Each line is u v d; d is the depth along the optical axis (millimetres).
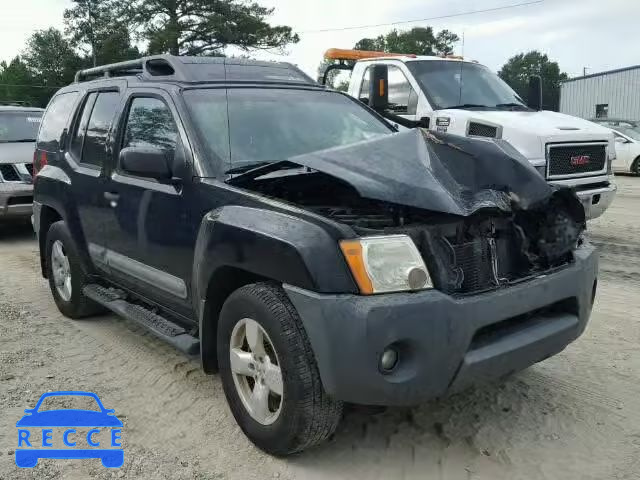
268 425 3246
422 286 2969
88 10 54000
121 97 4793
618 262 7504
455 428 3623
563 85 39062
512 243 3578
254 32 47438
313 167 3287
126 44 51094
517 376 4277
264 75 4820
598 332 5102
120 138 4629
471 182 3477
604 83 36781
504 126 7430
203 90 4297
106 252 4824
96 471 3238
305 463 3289
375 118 4910
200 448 3449
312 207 3736
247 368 3361
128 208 4395
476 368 3059
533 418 3719
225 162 3883
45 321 5613
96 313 5617
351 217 3418
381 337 2834
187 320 4113
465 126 7762
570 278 3496
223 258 3389
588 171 7625
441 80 8602
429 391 2980
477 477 3164
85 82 5762
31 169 9281
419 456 3354
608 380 4219
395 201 3086
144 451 3426
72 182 5191
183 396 4059
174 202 3912
